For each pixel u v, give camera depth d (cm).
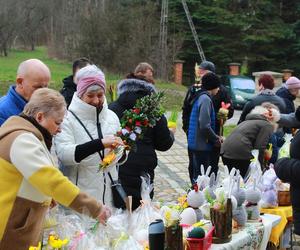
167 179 810
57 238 262
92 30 2880
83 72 352
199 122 577
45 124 258
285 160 371
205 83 595
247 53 3216
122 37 2866
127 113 346
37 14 4453
